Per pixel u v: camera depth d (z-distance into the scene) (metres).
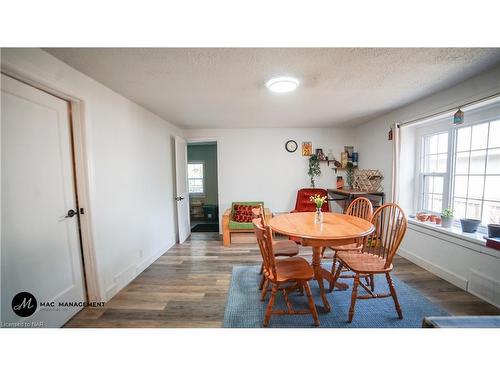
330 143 4.18
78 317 1.70
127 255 2.30
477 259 1.89
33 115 1.40
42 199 1.45
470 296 1.90
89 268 1.83
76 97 1.64
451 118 2.35
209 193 6.21
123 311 1.77
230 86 2.05
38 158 1.43
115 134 2.14
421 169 2.81
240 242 3.65
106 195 1.99
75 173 1.75
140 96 2.28
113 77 1.80
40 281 1.43
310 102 2.58
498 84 1.70
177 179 3.59
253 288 2.12
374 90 2.20
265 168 4.20
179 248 3.42
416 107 2.58
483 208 2.11
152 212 2.91
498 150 1.98
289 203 4.25
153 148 2.97
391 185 3.09
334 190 3.86
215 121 3.55
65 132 1.66
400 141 2.84
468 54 1.50
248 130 4.16
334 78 1.90
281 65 1.64
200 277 2.39
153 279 2.36
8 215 1.24
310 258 2.93
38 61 1.33
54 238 1.54
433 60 1.59
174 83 1.95
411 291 1.99
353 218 2.08
